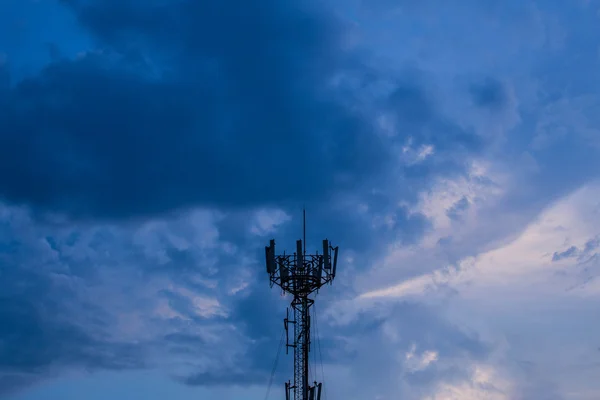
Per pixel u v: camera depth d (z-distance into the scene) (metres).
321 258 114.81
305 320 113.31
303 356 112.12
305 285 113.56
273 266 114.88
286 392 111.12
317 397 109.75
